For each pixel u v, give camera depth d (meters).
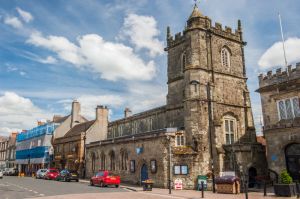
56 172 48.06
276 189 20.92
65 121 66.12
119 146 40.28
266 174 32.06
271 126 28.38
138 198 20.53
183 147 31.44
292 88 27.27
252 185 30.53
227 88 36.84
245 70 39.56
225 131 35.38
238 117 36.97
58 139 62.31
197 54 35.09
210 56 36.06
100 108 56.66
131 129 49.66
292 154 26.72
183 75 37.44
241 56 39.84
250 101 38.44
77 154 53.03
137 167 35.62
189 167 30.45
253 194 23.34
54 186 31.61
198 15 36.62
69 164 55.34
